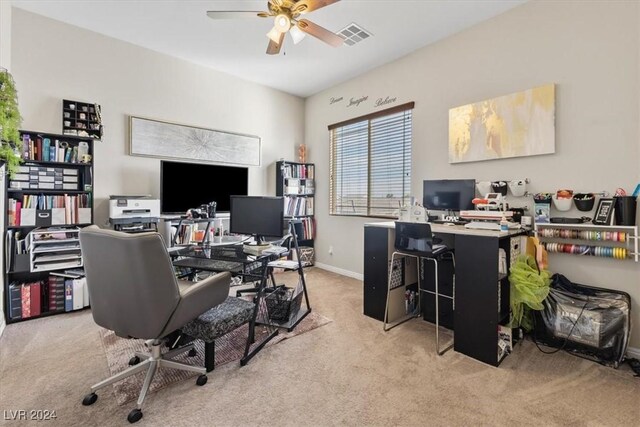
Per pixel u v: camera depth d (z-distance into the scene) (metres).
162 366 1.74
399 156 3.68
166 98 3.62
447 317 2.57
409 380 1.82
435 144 3.24
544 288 2.11
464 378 1.85
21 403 1.57
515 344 2.27
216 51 3.53
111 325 1.57
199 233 3.49
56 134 2.73
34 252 2.61
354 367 1.96
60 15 2.85
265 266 2.17
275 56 3.63
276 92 4.70
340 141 4.50
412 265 2.92
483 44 2.84
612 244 2.17
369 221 4.03
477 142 2.84
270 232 2.46
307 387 1.74
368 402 1.62
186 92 3.78
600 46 2.18
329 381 1.80
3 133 2.02
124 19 2.92
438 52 3.21
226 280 1.88
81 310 2.86
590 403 1.61
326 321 2.69
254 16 2.28
